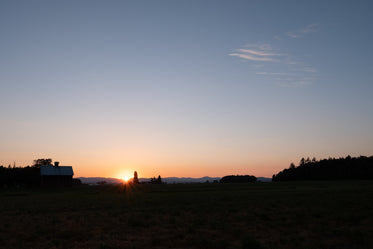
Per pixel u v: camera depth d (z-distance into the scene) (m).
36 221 24.53
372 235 17.61
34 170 104.94
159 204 36.75
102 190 77.44
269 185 83.25
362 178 145.38
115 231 20.09
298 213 25.84
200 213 27.64
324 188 62.03
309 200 35.97
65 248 16.03
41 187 96.19
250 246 15.28
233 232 19.14
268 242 16.70
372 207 28.62
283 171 193.62
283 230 19.70
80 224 22.58
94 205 36.44
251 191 58.44
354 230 18.70
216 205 33.88
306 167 176.75
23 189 87.12
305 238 17.42
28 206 36.69
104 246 15.88
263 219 24.08
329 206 30.22
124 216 26.64
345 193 44.66
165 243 16.73
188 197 46.41
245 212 28.03
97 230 20.42
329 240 16.97
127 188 80.56
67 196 56.75
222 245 15.95
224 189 67.62
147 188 79.31
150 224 22.50
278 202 35.34
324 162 177.00
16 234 19.39
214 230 20.20
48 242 17.30
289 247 15.51
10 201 45.97
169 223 22.84
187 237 17.80
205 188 72.50
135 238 18.11
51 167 102.44
